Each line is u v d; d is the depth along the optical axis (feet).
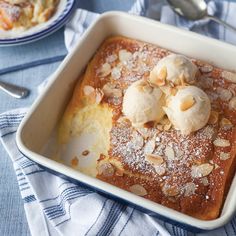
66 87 2.05
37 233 1.82
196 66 2.03
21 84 2.24
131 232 1.76
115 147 1.88
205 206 1.73
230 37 2.35
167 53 2.12
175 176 1.79
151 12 2.43
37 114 1.89
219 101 1.95
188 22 2.39
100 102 1.99
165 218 1.65
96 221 1.77
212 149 1.84
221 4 2.43
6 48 2.39
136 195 1.64
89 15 2.42
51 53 2.36
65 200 1.81
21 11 2.40
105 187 1.65
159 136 1.87
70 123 2.01
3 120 2.05
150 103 1.85
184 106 1.81
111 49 2.17
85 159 1.94
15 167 1.96
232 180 1.81
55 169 1.72
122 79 2.06
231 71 2.10
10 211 1.90
